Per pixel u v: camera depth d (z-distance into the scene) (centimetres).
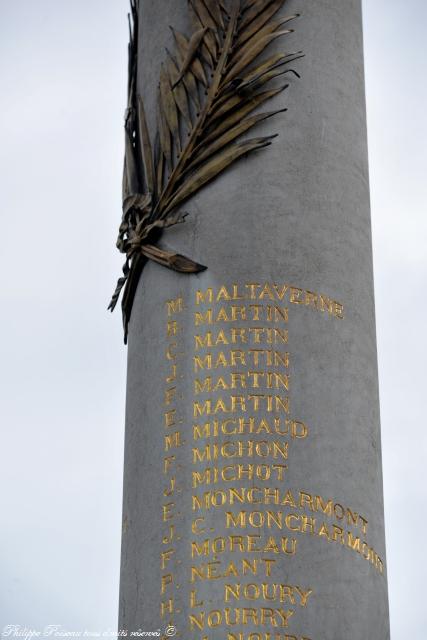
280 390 1869
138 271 1983
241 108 1977
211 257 1928
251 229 1933
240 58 1994
